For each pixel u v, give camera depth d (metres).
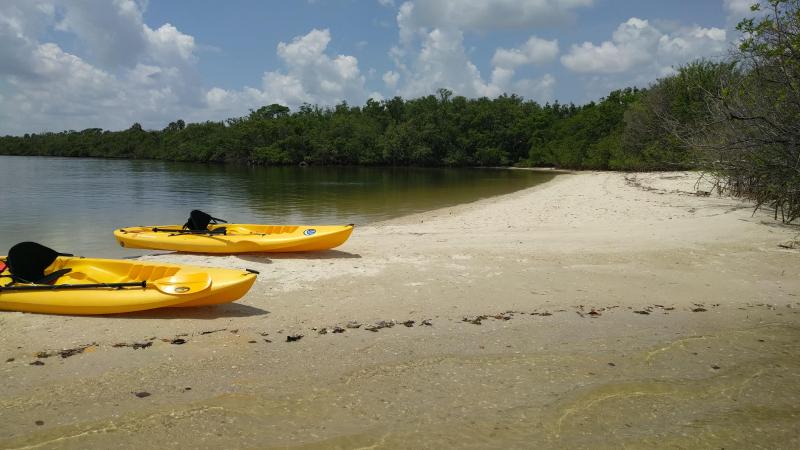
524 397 4.84
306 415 4.48
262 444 4.03
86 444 4.04
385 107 97.38
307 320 7.05
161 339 6.31
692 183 27.03
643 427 4.34
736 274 9.59
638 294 8.41
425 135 78.50
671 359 5.77
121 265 8.37
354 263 10.36
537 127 79.75
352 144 79.94
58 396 4.82
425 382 5.14
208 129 93.00
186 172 54.31
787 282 9.11
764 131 13.16
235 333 6.54
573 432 4.25
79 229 16.34
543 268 9.95
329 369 5.45
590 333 6.62
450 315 7.31
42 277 8.12
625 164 46.28
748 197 17.73
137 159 101.25
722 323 7.06
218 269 7.86
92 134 112.44
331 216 19.45
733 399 4.84
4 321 6.89
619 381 5.19
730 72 16.70
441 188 34.22
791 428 4.34
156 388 4.98
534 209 19.66
